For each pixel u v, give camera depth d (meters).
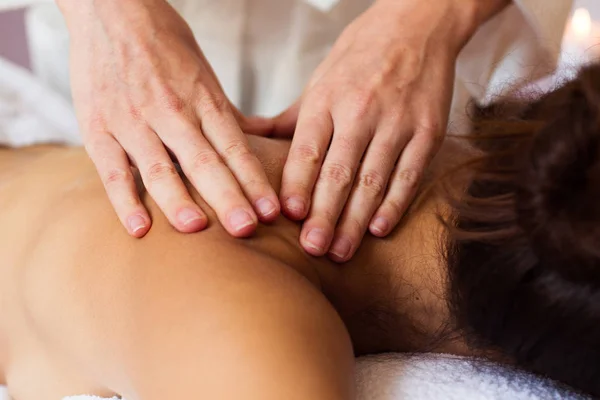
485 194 0.49
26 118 1.16
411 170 0.65
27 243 0.68
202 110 0.66
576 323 0.43
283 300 0.48
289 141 0.69
